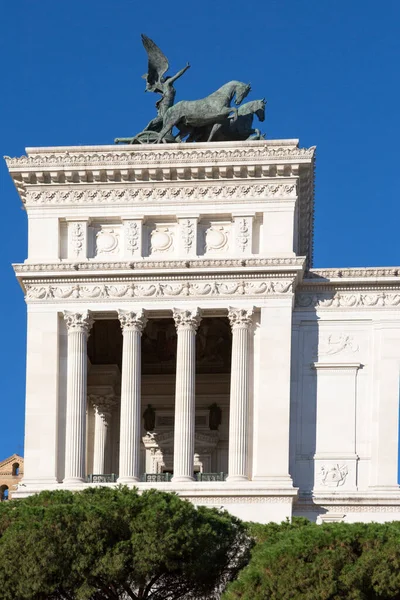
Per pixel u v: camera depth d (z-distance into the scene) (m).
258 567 179.00
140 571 185.62
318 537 178.25
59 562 184.25
